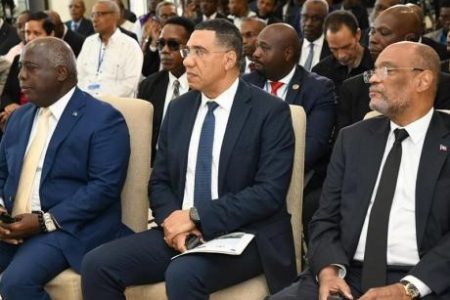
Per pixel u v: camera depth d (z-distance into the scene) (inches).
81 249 98.6
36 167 102.3
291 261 94.9
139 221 106.3
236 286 92.0
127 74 211.9
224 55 96.7
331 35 154.3
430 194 80.0
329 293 78.9
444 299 76.6
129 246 93.1
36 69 100.1
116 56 212.7
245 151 95.4
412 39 133.6
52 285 96.1
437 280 76.1
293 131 97.4
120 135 102.3
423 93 83.0
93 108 102.7
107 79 212.2
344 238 84.5
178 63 146.6
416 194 80.7
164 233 94.7
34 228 97.8
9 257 102.7
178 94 147.7
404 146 83.6
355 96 130.6
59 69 100.7
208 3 292.7
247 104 97.3
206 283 87.0
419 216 80.4
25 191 102.3
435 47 165.8
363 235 83.7
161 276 94.6
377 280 80.6
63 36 253.1
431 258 77.2
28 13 227.1
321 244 84.9
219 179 95.9
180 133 100.6
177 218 93.7
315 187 129.0
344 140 89.0
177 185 100.0
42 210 101.7
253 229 94.1
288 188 98.0
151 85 152.0
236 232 93.4
